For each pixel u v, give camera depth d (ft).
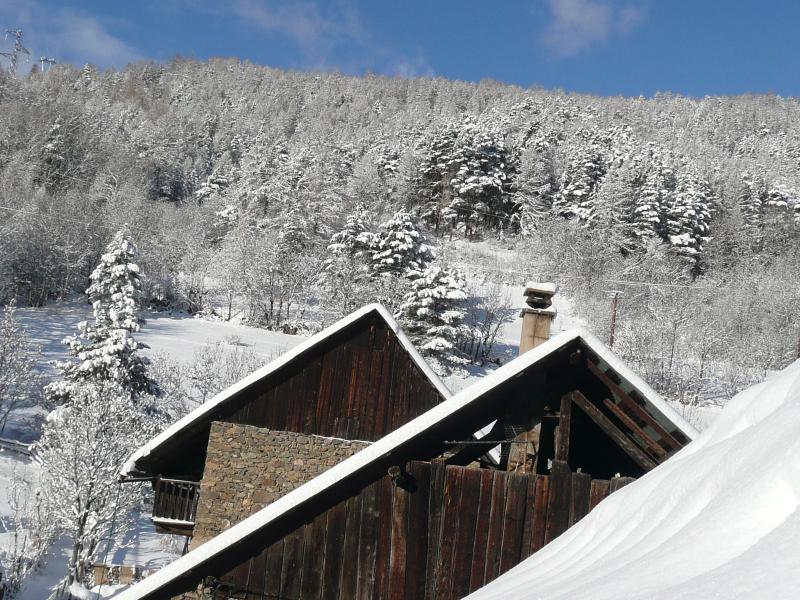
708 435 11.48
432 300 156.04
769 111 528.63
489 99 577.02
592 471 27.99
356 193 276.82
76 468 70.59
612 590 7.06
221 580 22.62
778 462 7.34
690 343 151.94
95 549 73.05
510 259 236.63
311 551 22.91
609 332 157.69
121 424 75.82
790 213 258.16
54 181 236.84
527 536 22.90
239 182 290.76
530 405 24.34
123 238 108.99
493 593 11.44
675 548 7.42
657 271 192.24
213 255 218.18
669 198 240.32
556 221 234.79
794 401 9.02
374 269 178.50
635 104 541.75
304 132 453.58
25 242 182.60
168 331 162.81
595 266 205.57
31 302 181.27
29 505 82.07
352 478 23.12
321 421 39.73
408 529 23.03
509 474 23.38
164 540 84.23
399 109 553.23
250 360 135.23
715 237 233.14
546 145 315.78
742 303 174.70
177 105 531.91
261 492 38.47
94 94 493.36
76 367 99.25
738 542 6.69
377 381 40.47
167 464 40.65
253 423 39.42
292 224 212.64
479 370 160.76
